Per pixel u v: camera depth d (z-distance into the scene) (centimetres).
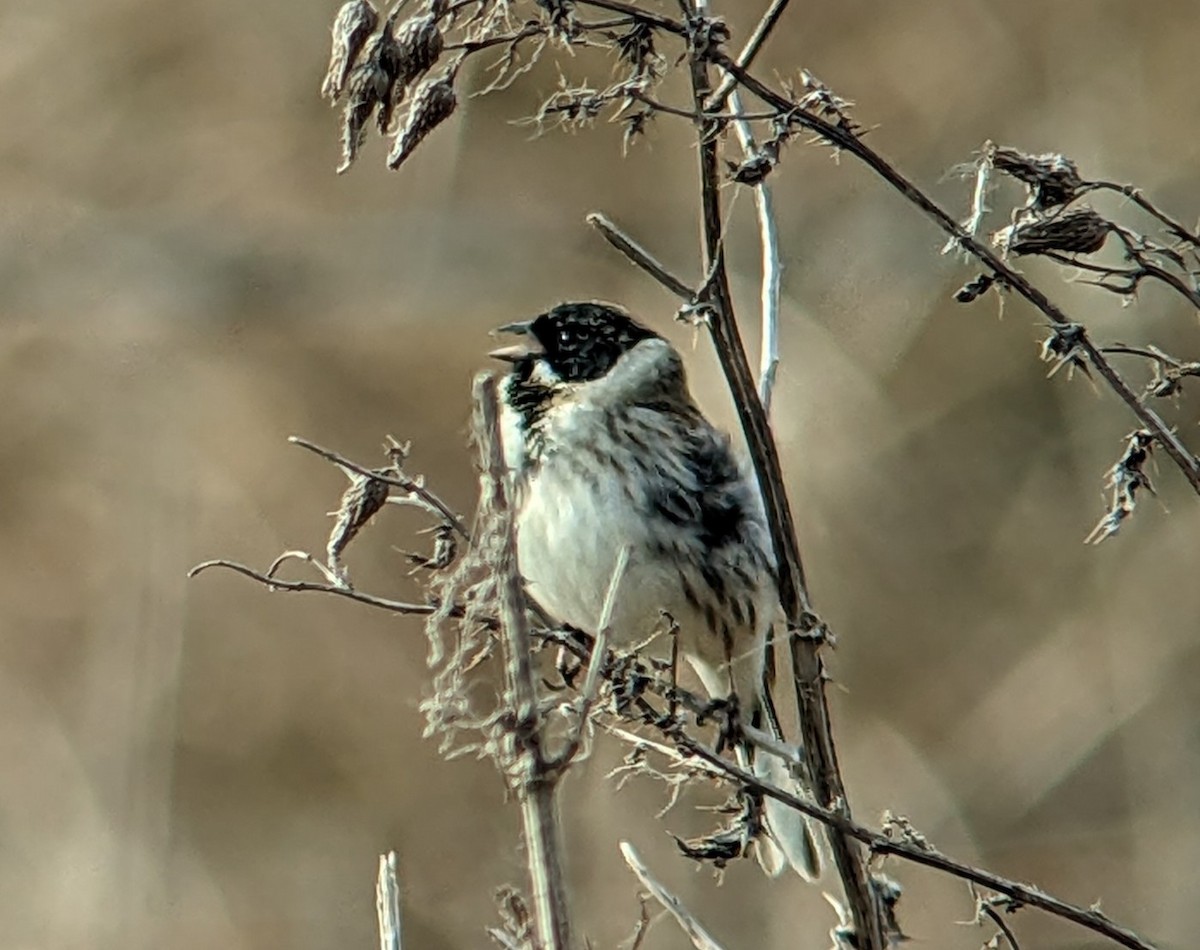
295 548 1546
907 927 1206
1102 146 1667
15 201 1708
